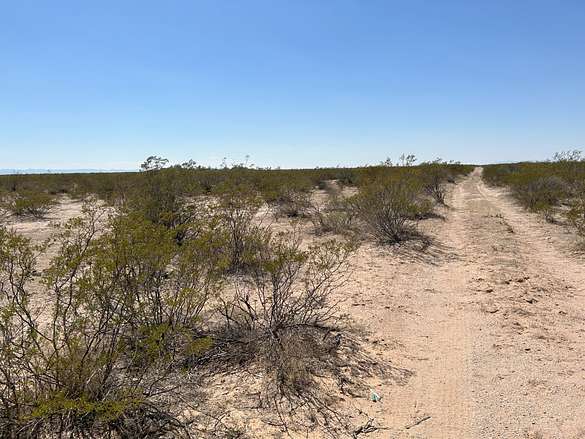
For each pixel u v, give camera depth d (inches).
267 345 179.5
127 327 164.7
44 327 171.3
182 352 161.5
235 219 299.9
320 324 212.2
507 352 190.4
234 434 130.7
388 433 135.3
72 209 701.9
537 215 584.4
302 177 901.8
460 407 149.3
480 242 414.9
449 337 205.8
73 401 111.4
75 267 140.3
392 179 457.1
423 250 382.6
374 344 195.9
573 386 163.0
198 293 173.5
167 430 129.3
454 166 1393.9
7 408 112.7
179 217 340.5
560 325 220.4
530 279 295.6
